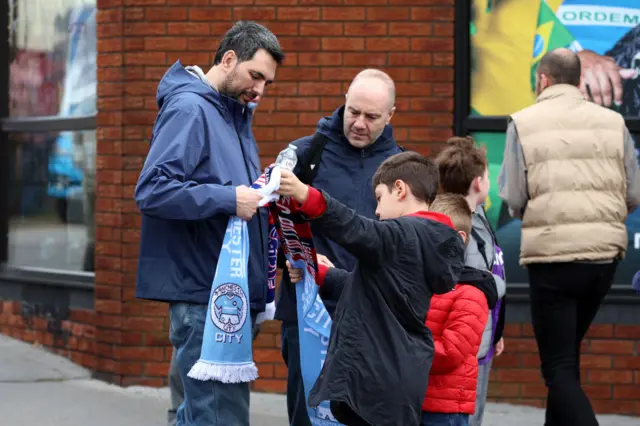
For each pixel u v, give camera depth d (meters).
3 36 11.35
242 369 5.69
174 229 5.79
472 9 9.00
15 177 11.23
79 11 10.31
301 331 5.74
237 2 8.98
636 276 7.24
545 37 8.99
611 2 9.00
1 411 8.49
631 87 9.02
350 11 8.91
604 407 8.90
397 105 8.91
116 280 9.27
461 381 5.53
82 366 9.92
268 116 8.97
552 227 7.16
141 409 8.59
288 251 5.68
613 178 7.20
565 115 7.25
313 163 6.45
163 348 9.22
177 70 5.98
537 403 8.88
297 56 8.95
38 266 10.86
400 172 5.32
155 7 9.06
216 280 5.66
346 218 4.92
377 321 5.02
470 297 5.51
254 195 5.57
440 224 5.14
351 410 5.11
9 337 11.05
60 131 10.56
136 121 9.14
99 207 9.39
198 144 5.71
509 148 7.32
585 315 7.43
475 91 9.02
